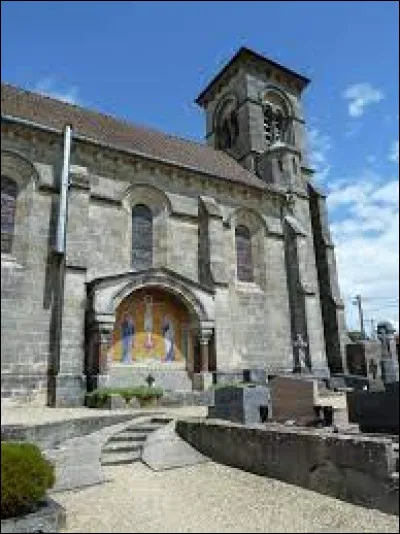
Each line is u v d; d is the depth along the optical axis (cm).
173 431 1345
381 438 887
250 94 3566
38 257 1988
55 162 2142
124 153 2341
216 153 3391
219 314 2352
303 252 2812
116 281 2048
